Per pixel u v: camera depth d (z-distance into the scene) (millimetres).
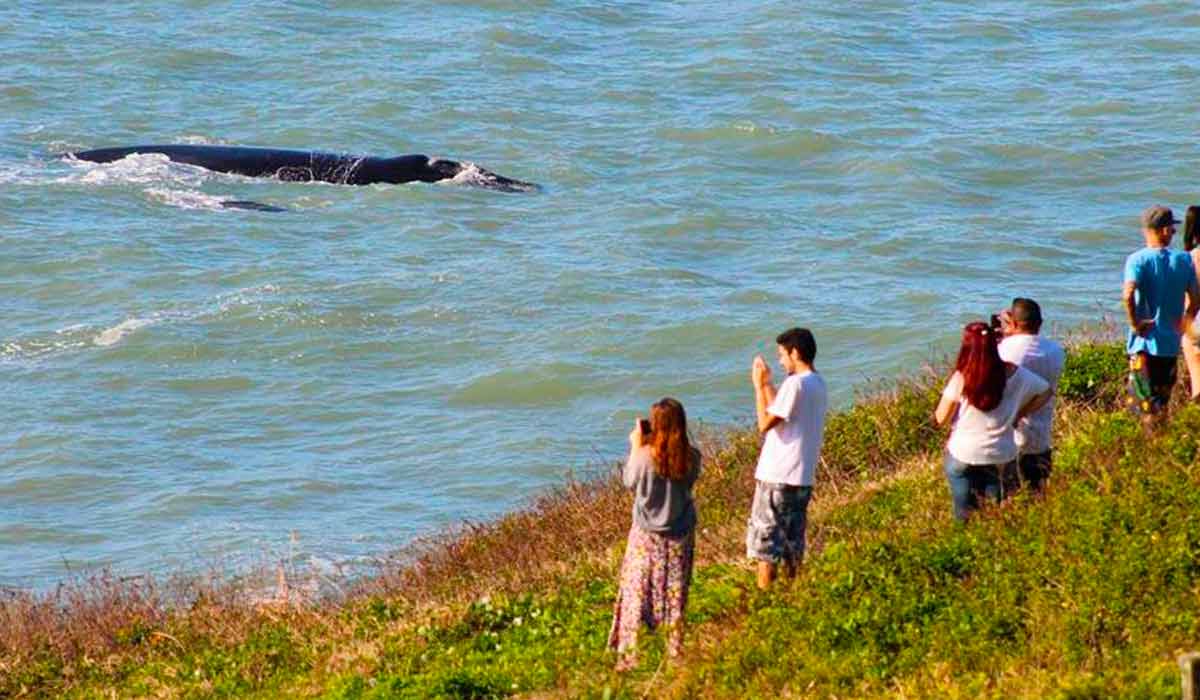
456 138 186875
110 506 105000
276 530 99875
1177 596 48844
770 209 162375
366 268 146250
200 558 95812
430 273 144375
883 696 47312
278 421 117625
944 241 150875
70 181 169375
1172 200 164875
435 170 172875
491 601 64125
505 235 155875
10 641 72062
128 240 152250
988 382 55875
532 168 176750
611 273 142875
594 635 58094
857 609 52000
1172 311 64750
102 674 68438
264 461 111188
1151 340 64875
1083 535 52031
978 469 56531
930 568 53594
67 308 137625
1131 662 46438
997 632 49938
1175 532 51219
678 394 119688
